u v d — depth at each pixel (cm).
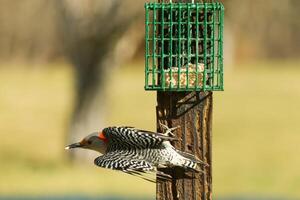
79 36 2819
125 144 1026
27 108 3747
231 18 3297
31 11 3562
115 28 2753
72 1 2797
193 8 1097
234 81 4597
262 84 4453
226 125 3425
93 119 2989
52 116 3625
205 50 1095
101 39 2811
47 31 3688
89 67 2942
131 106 3819
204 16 1097
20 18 3628
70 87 4325
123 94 4097
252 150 3038
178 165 1021
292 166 2814
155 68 1090
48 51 4450
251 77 4803
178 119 1070
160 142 1009
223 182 2638
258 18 3328
